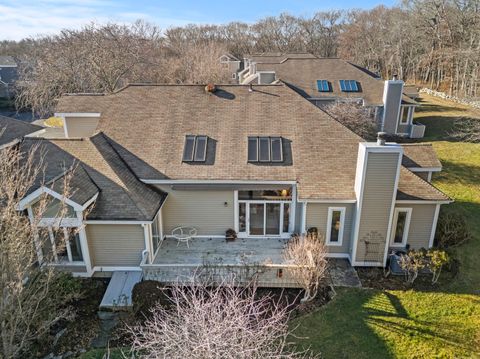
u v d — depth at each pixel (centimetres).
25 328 1281
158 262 1817
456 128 4128
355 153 2000
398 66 7519
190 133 2116
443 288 1664
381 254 1828
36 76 4750
